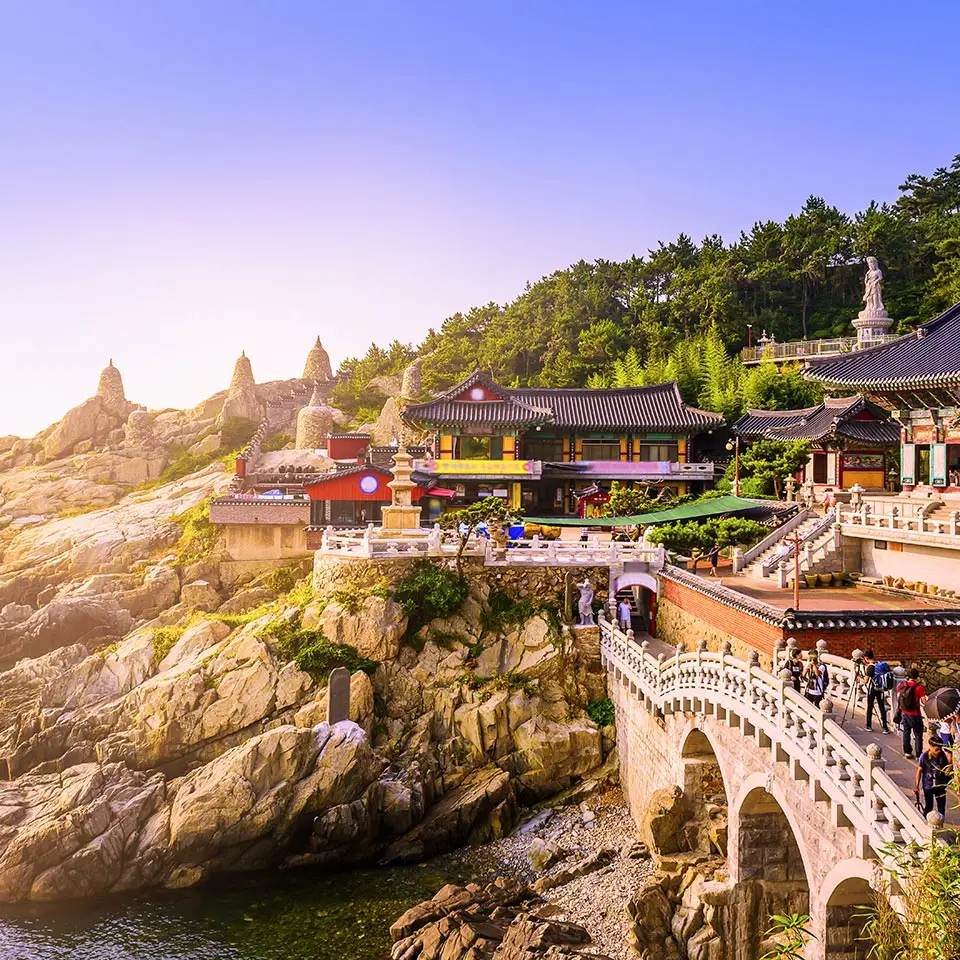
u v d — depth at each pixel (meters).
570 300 134.88
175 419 122.25
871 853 20.52
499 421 80.19
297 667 47.12
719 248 138.62
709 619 41.12
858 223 124.69
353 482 69.12
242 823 40.34
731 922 28.48
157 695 46.97
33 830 39.94
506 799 42.22
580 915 32.94
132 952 34.38
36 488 101.31
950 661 32.00
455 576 50.53
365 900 37.38
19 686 55.12
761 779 26.73
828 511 50.62
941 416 41.75
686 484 83.06
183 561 70.81
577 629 48.06
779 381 90.75
